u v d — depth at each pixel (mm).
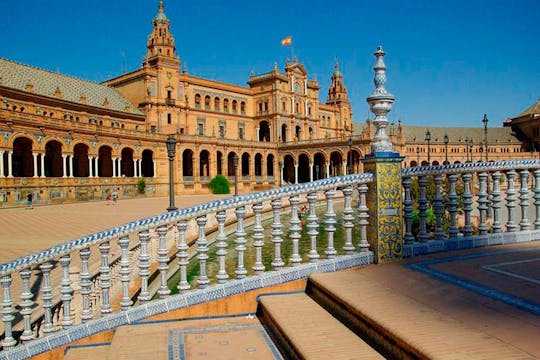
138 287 10695
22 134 47375
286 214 32500
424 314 4215
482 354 3256
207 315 5840
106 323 5609
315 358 3869
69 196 52656
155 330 5418
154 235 14789
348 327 4660
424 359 3328
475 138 118188
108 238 5711
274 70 90562
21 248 19172
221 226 6008
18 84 57594
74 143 54469
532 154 106500
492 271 5715
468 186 7449
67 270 5656
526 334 3621
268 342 4973
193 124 82250
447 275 5613
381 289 5141
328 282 5531
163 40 77375
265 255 19438
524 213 7895
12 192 45531
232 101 91125
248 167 93312
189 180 72562
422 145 110500
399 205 6520
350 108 118812
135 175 64438
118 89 80812
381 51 6484
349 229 6492
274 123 91312
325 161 82938
